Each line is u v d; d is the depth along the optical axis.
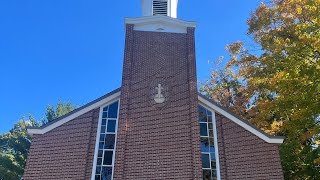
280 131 21.09
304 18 20.17
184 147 16.41
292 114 17.42
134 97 17.78
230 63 26.52
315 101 16.09
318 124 18.11
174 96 17.88
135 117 17.27
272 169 16.30
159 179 15.71
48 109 42.03
